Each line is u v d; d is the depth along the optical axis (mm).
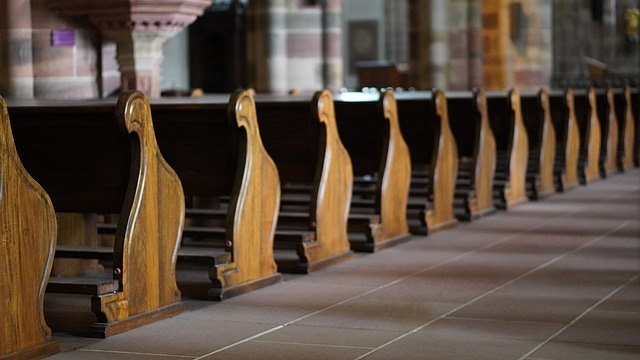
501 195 11984
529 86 23828
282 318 6652
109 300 6230
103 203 7121
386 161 9453
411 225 10609
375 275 8094
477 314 6707
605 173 15516
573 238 9859
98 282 6258
